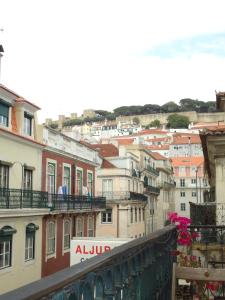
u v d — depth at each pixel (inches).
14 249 775.7
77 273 89.4
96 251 566.9
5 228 743.1
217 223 423.2
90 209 1202.6
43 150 952.9
